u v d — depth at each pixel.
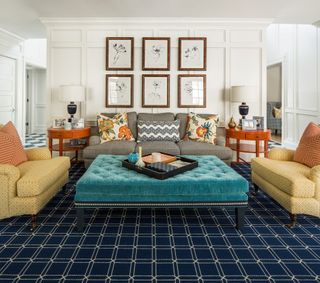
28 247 2.12
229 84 4.86
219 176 2.51
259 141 4.71
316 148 2.79
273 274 1.82
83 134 4.45
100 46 4.79
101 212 2.79
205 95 4.84
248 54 4.84
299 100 5.88
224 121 4.89
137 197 2.40
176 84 4.86
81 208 2.37
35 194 2.35
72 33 4.79
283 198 2.52
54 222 2.55
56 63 4.82
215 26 4.78
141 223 2.55
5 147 2.67
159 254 2.04
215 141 4.23
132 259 1.98
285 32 6.51
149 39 4.75
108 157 3.24
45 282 1.72
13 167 2.37
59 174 2.87
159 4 4.08
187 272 1.84
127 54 4.77
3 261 1.93
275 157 3.24
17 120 6.30
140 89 4.86
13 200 2.33
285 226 2.51
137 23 4.73
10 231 2.37
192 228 2.47
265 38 4.81
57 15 4.54
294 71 6.07
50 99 4.87
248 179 3.93
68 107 4.57
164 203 2.42
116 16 4.59
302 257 2.03
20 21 4.87
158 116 4.59
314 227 2.49
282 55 6.66
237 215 2.45
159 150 3.88
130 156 2.82
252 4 4.08
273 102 9.09
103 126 4.32
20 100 6.41
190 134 4.33
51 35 4.78
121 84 4.81
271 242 2.23
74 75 4.83
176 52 4.82
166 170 2.51
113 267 1.88
